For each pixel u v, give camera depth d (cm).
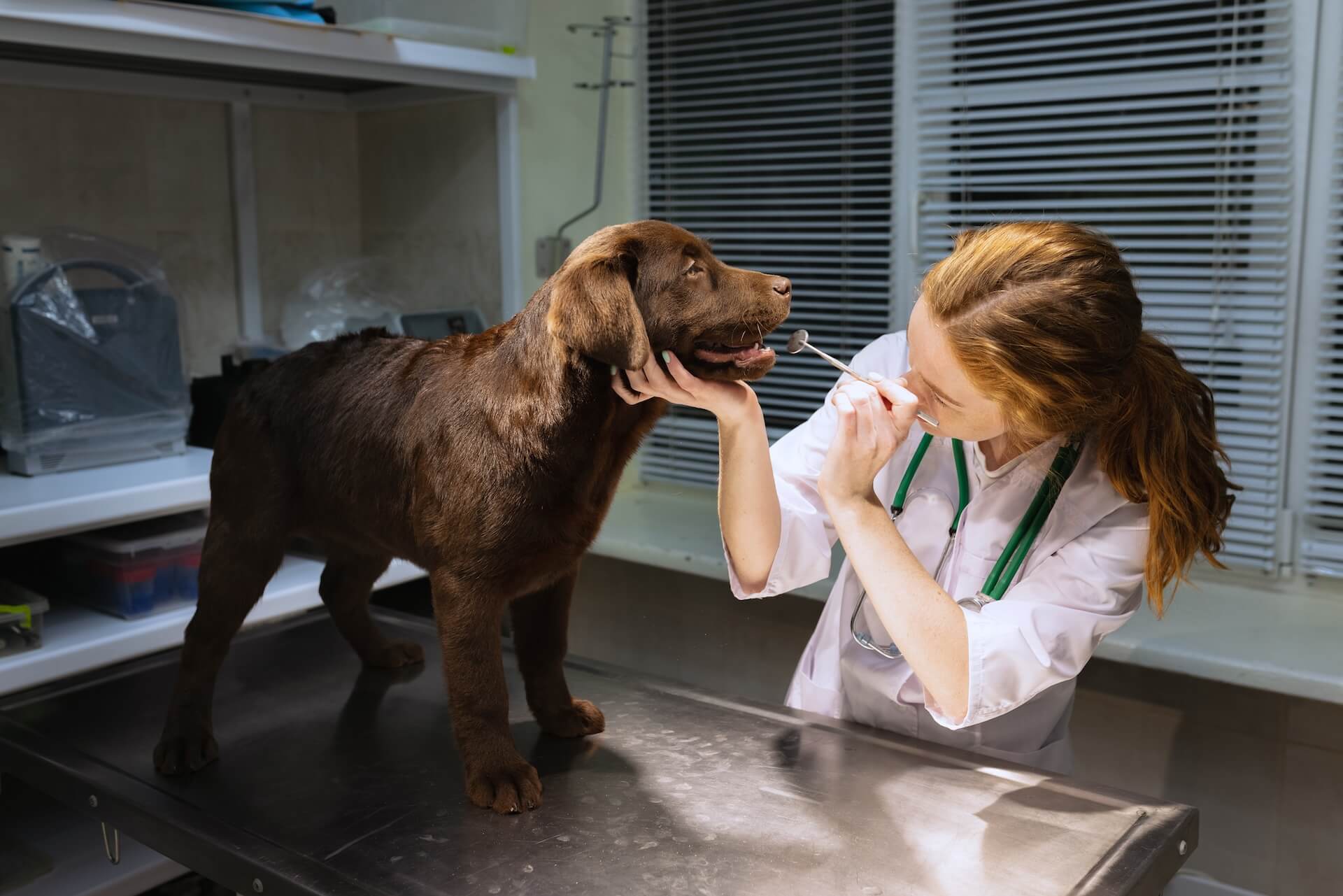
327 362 144
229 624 144
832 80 269
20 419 184
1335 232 212
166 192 242
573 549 127
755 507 139
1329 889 199
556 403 118
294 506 144
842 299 284
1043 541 135
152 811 127
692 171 291
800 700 163
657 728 149
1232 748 205
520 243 254
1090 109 229
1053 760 150
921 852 114
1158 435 121
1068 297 112
